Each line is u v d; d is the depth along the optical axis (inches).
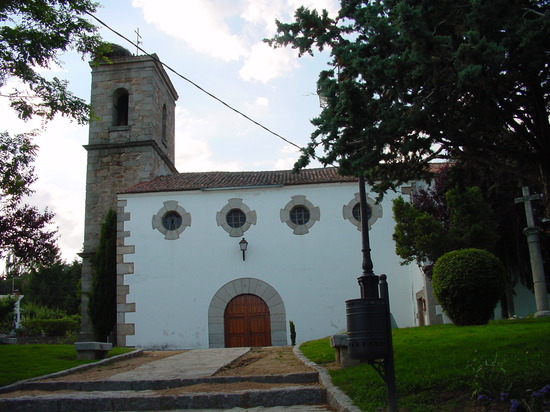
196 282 660.7
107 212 794.2
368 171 271.1
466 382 228.7
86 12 405.4
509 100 257.4
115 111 868.6
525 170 278.1
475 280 426.3
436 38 217.2
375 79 238.4
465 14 221.3
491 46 203.9
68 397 280.1
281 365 357.1
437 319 560.1
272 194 684.1
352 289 647.8
